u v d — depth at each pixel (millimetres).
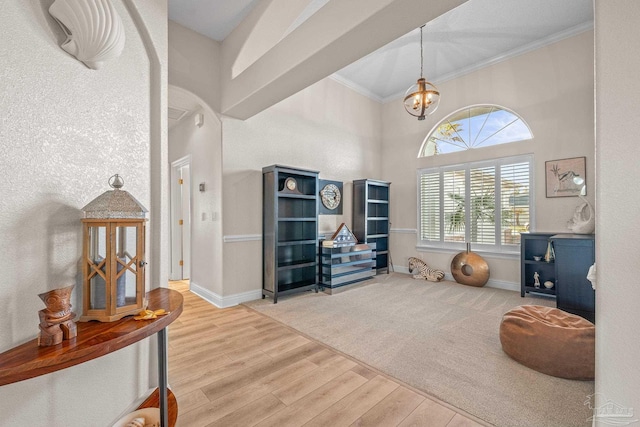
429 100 3143
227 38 3389
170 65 3115
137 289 1086
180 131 4738
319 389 1830
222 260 3539
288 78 2645
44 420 1030
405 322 2945
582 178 3650
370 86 5359
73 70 1161
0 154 925
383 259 5539
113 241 1017
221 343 2488
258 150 3910
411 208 5430
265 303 3637
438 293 4035
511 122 4285
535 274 3846
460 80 4754
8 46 950
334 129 4961
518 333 2102
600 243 1048
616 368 1005
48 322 837
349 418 1570
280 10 2604
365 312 3260
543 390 1792
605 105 1036
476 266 4375
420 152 5305
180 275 5062
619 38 1008
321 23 2211
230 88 3336
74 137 1161
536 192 4020
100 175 1267
